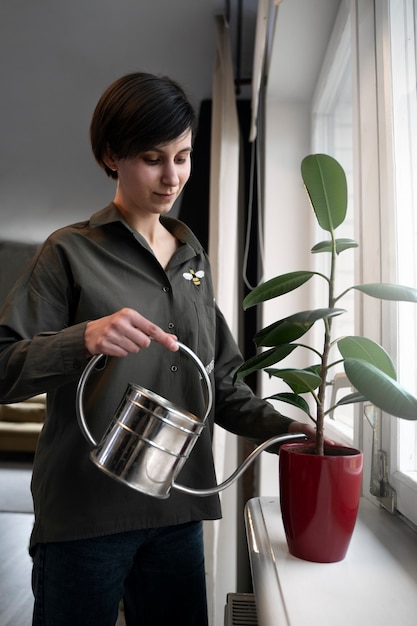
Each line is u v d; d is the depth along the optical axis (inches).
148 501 38.3
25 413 244.8
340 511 30.7
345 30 63.2
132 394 28.3
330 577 29.5
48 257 38.6
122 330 29.7
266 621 25.4
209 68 122.4
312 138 85.0
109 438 28.5
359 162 50.4
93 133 38.9
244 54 116.1
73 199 230.1
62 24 107.3
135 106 35.1
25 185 214.7
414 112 42.7
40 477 38.2
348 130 71.2
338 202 32.5
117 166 39.0
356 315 49.9
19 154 182.1
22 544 122.0
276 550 33.4
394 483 40.3
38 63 122.7
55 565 37.0
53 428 38.5
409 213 42.7
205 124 135.3
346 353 32.8
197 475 40.8
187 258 42.7
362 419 47.9
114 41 112.8
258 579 29.9
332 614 25.5
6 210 249.1
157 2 99.2
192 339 40.9
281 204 86.0
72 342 31.1
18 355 33.4
